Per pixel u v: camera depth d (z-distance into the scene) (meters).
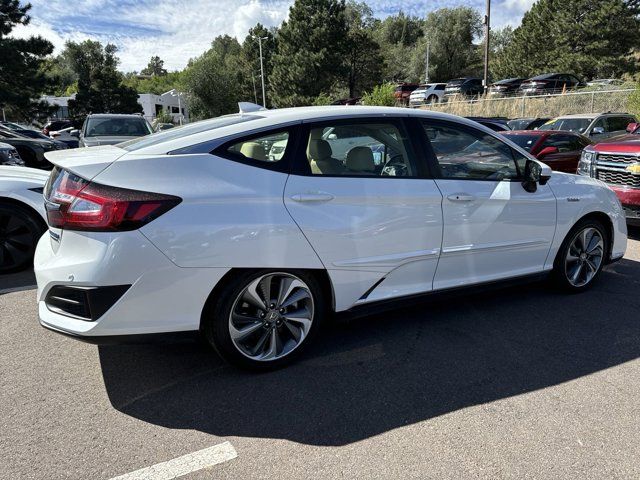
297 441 2.49
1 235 5.08
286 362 3.19
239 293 2.90
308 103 49.38
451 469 2.28
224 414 2.71
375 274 3.33
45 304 2.85
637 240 6.68
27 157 10.88
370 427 2.60
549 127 13.59
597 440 2.48
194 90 61.59
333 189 3.10
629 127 8.74
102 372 3.16
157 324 2.72
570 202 4.23
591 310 4.16
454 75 67.56
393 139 3.41
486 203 3.71
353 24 67.12
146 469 2.29
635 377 3.09
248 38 72.50
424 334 3.70
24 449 2.41
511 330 3.77
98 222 2.57
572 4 39.75
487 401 2.83
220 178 2.82
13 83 29.61
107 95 50.16
